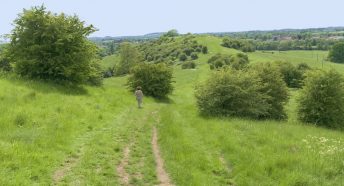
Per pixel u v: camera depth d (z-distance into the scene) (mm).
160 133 17562
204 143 15945
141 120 21766
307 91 31422
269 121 26250
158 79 44938
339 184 10539
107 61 145125
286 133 19234
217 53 115125
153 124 20828
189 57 123438
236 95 27203
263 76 32062
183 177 11094
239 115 27250
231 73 28469
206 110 27094
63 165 11547
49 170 10734
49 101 21031
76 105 21516
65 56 29781
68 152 12734
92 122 18250
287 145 15227
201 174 11500
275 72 32500
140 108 28219
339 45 137625
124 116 22266
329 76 31156
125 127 18562
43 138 13438
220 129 18594
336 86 30875
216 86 27062
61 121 16672
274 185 10547
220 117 25266
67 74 29062
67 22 30422
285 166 12047
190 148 14383
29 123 15352
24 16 29172
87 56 31062
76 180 10305
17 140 12750
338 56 137000
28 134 13547
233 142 15203
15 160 10750
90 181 10336
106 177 10922
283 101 32531
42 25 29297
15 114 15984
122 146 14719
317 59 138750
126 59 113438
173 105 35938
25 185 9289
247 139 16438
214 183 10984
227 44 141625
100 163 12062
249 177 11328
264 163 12062
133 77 45219
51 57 29562
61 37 29031
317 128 26641
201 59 115062
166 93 45969
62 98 22922
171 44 151500
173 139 15867
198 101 27812
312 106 31000
